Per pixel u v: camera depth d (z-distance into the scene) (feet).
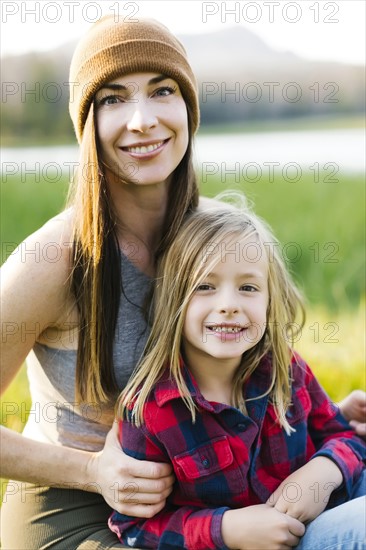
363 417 8.29
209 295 7.00
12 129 39.75
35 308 6.96
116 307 7.22
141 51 7.08
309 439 7.75
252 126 51.57
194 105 7.66
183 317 7.01
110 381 7.25
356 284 16.98
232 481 6.91
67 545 7.07
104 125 7.18
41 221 21.70
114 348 7.27
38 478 7.02
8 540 7.39
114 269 7.20
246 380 7.34
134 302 7.39
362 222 20.68
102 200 7.09
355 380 11.02
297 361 7.86
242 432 6.97
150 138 7.14
